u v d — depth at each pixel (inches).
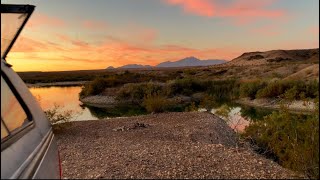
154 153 374.9
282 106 442.0
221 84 1859.0
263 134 486.6
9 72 128.5
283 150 414.3
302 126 339.0
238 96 1642.5
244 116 1063.0
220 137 577.3
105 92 1818.4
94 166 323.0
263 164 317.7
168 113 856.3
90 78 5497.1
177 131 606.5
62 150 427.2
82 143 486.0
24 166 97.7
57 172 129.8
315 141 310.3
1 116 102.3
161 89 1739.7
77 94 2246.6
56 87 3417.8
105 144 468.4
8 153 94.0
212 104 1130.7
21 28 143.1
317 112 323.9
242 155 354.6
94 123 718.5
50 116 621.6
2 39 141.8
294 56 7608.3
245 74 3245.6
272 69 3270.2
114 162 335.3
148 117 801.6
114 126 671.1
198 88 1833.2
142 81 2290.8
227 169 302.2
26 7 140.2
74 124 704.4
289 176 280.5
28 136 115.0
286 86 1413.6
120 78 2354.8
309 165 307.7
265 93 1435.8
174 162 329.4
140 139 519.5
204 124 668.7
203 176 282.0
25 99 131.4
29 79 5354.3
